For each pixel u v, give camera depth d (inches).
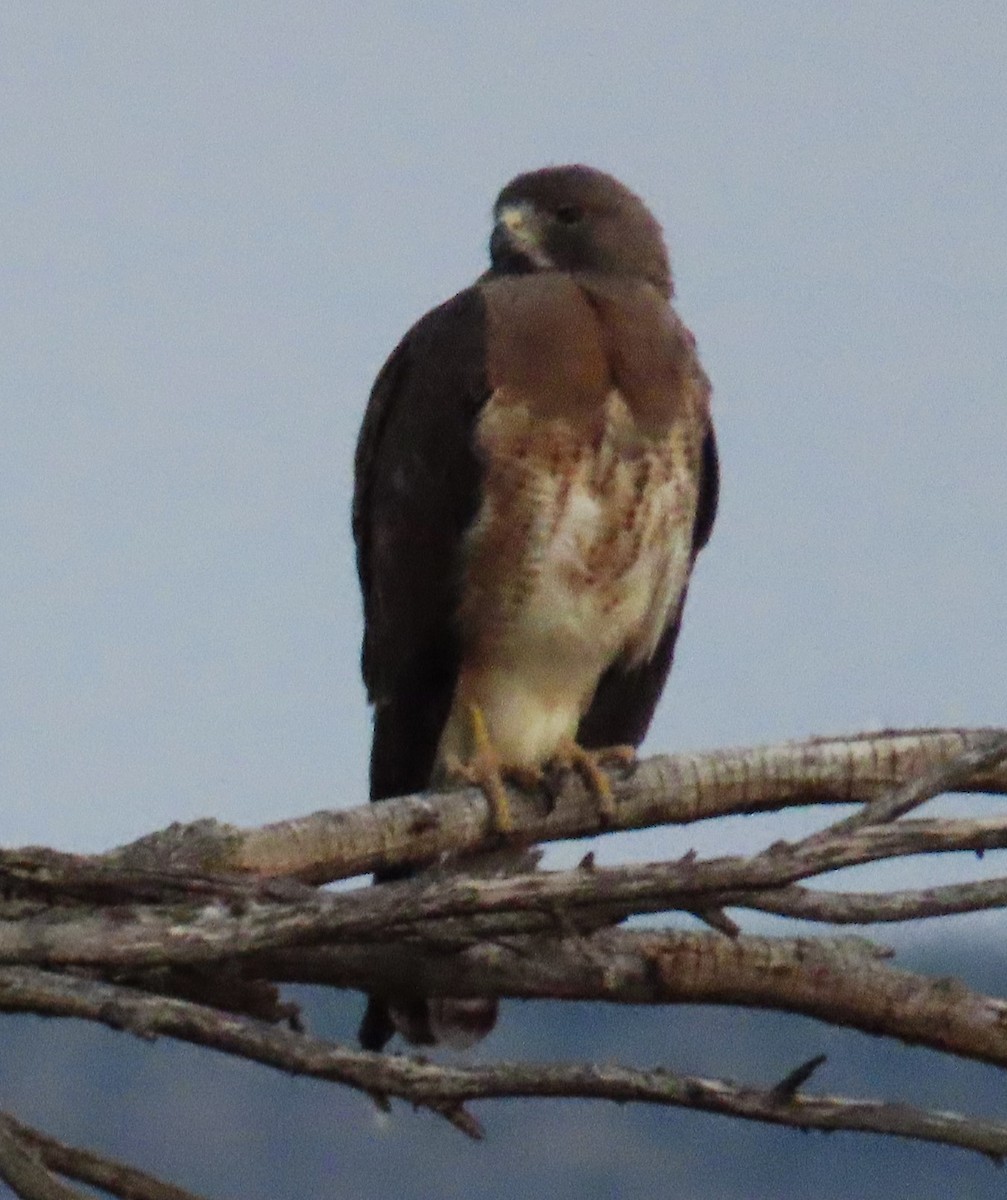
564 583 456.8
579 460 454.9
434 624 463.8
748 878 286.0
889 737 379.2
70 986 285.7
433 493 462.3
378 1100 300.0
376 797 476.7
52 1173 282.5
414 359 479.8
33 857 296.7
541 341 457.4
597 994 349.4
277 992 343.3
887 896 298.2
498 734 467.2
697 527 482.6
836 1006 345.7
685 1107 285.1
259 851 351.6
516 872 323.6
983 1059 345.7
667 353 462.6
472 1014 406.0
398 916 285.4
